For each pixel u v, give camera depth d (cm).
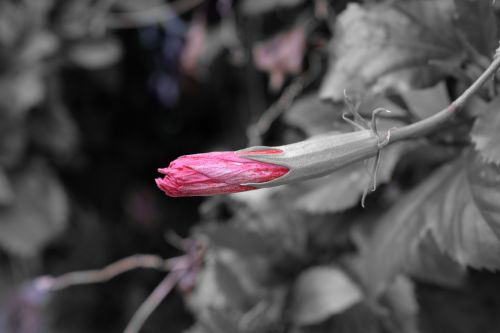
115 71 80
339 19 50
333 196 52
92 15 75
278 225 56
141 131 88
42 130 79
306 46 61
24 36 75
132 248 91
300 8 61
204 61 67
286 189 56
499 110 45
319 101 54
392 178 53
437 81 48
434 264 52
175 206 90
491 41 47
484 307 56
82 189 90
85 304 90
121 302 91
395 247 48
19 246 78
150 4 72
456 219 46
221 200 61
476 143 45
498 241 45
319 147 43
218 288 57
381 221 50
